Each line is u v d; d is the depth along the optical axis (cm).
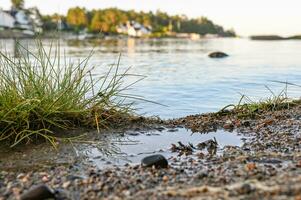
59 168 88
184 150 100
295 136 107
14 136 108
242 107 140
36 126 113
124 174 82
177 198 67
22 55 126
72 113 119
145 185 75
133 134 115
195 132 117
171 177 79
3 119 108
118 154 98
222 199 64
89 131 116
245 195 65
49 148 102
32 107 111
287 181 69
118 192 72
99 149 102
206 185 72
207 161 90
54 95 118
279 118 127
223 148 101
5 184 78
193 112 155
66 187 75
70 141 106
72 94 122
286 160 87
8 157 95
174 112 155
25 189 75
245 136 111
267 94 193
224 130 118
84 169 87
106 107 127
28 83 117
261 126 119
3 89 114
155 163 86
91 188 74
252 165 81
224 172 80
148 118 131
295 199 59
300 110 136
